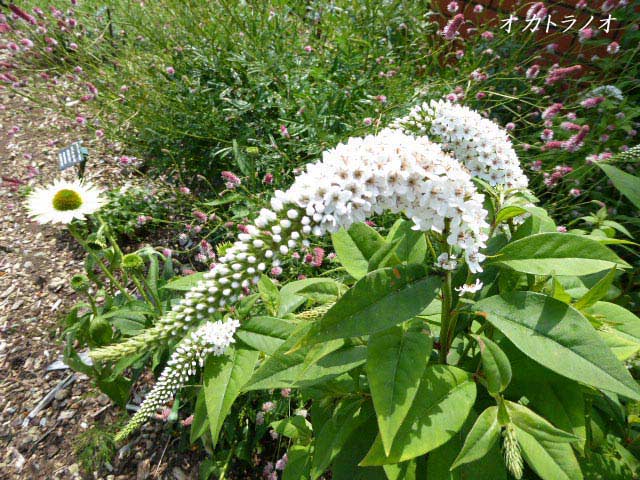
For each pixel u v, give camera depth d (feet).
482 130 1.11
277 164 2.06
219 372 1.15
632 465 1.00
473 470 0.85
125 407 1.67
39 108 3.00
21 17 2.50
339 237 1.12
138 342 0.81
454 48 2.82
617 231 1.77
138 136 2.65
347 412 1.02
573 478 0.77
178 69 2.49
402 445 0.77
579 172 1.85
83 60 2.65
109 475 1.55
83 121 2.45
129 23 2.66
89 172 2.57
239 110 2.24
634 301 1.49
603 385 0.73
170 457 1.57
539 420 0.82
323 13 2.63
